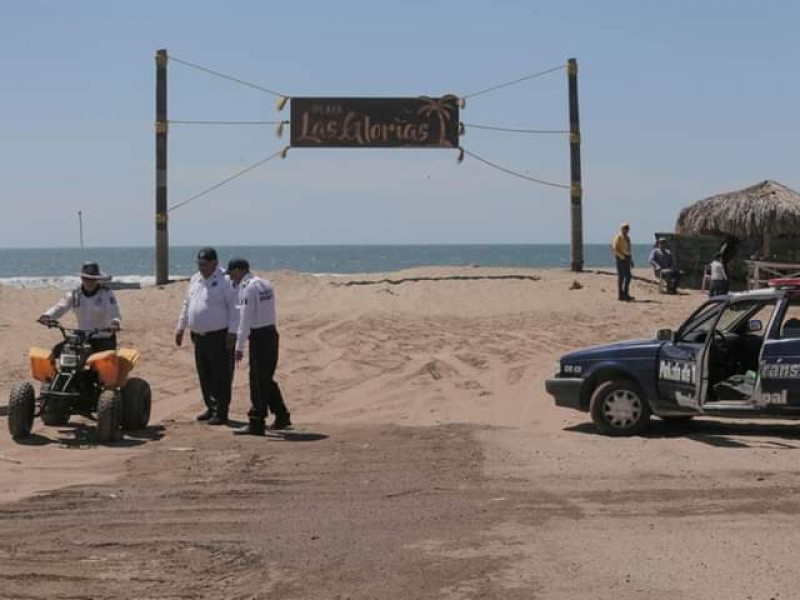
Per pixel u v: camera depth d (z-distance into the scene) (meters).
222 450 13.13
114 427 13.52
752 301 13.59
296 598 7.54
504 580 7.85
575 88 33.81
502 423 15.62
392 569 8.16
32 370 13.98
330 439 14.05
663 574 7.93
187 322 15.32
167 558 8.51
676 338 14.02
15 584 7.82
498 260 169.50
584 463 12.19
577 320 25.64
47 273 115.88
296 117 32.53
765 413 13.25
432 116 32.78
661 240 31.64
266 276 32.72
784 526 9.23
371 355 21.61
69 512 9.98
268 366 14.27
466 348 22.27
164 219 32.28
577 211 34.69
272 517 9.80
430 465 12.20
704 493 10.58
